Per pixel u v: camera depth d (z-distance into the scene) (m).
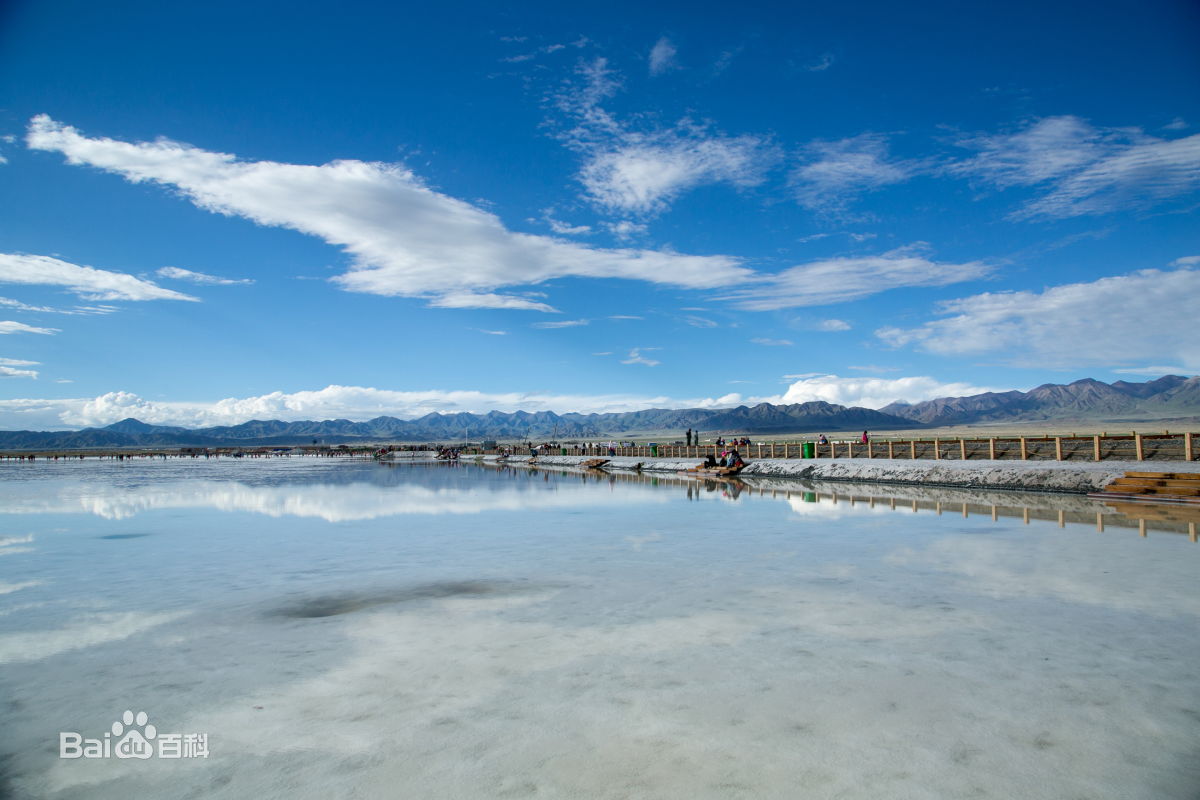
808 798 4.11
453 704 5.66
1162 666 6.32
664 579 10.65
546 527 17.73
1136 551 12.38
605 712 5.44
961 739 4.89
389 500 27.19
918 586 9.84
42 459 144.62
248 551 14.08
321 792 4.27
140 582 10.89
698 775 4.42
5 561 13.05
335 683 6.19
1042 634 7.37
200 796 4.25
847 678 6.12
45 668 6.72
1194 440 28.00
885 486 32.62
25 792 4.32
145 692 6.04
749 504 23.56
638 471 55.38
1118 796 4.11
